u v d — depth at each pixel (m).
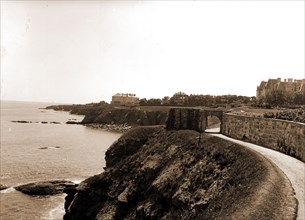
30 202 60.25
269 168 33.31
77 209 54.06
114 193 52.50
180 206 40.56
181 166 46.72
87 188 54.62
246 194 29.39
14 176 74.88
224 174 39.41
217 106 119.62
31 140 132.88
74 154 103.88
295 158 40.38
